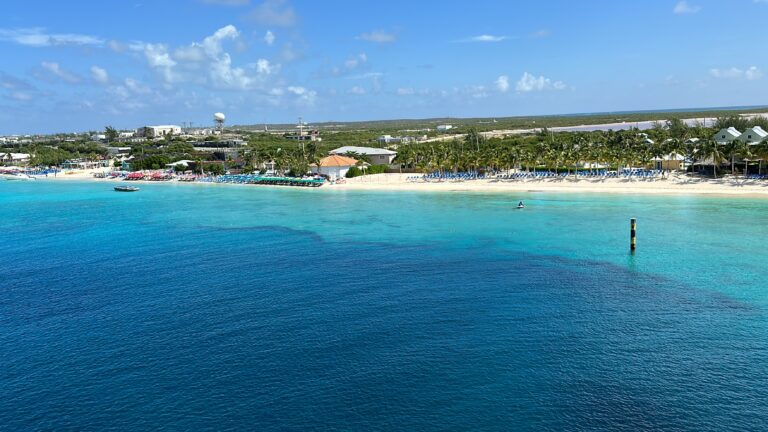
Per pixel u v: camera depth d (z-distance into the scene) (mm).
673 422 33844
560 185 141125
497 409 35312
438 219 100938
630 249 73062
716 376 38875
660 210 102125
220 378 39812
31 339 47469
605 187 133500
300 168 189500
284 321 49969
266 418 34938
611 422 33938
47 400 37688
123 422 35000
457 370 40125
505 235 84188
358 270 66188
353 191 155750
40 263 75500
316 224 100250
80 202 150250
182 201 145750
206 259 74688
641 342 44250
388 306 53188
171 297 57875
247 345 45062
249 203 136250
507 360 41531
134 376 40500
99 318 52219
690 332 45969
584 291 56562
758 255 68375
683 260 67062
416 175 181000
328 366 41094
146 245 86000
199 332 48000
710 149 133625
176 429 34156
